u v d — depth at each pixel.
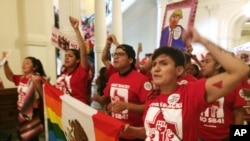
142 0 11.38
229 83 1.17
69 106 2.03
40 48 5.12
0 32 4.68
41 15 5.12
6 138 3.58
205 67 2.05
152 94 1.52
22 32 4.94
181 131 1.32
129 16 11.79
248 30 13.41
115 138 1.53
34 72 3.19
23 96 3.09
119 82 2.15
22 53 4.95
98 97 2.31
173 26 2.38
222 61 1.16
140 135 1.57
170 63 1.37
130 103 1.99
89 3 11.20
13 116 4.15
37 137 3.14
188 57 2.27
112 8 6.90
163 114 1.38
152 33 11.85
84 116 1.79
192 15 2.23
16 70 4.87
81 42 2.91
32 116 3.06
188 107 1.31
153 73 1.41
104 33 6.24
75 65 2.87
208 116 2.00
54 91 2.32
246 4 8.68
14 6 4.84
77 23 2.99
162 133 1.37
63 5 5.18
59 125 2.23
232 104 1.98
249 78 2.50
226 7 9.11
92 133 1.72
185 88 1.36
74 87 2.80
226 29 9.18
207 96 1.29
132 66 2.15
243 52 4.38
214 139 1.99
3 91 4.04
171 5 2.46
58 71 6.20
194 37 1.18
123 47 2.15
